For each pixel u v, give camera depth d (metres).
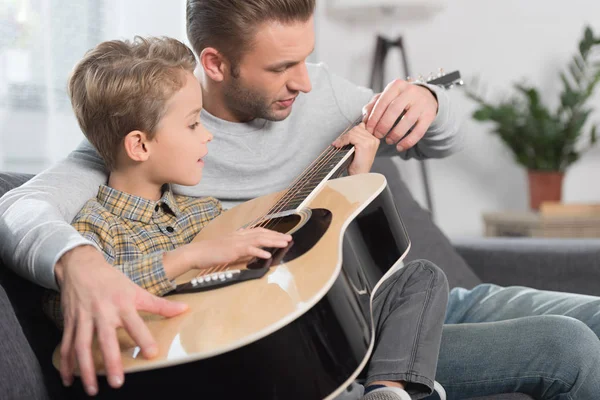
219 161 1.49
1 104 2.65
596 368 1.16
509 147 3.37
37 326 1.09
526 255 1.99
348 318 0.96
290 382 0.88
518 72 3.60
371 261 1.17
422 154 1.69
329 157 1.43
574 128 3.22
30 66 2.69
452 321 1.58
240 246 1.03
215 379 0.86
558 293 1.50
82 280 0.92
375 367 1.14
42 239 0.99
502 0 3.59
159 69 1.23
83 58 1.27
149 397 0.88
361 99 1.65
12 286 1.08
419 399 1.18
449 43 3.67
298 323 0.90
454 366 1.25
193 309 0.96
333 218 1.14
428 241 2.03
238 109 1.47
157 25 2.94
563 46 3.54
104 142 1.26
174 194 1.45
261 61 1.36
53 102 2.73
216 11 1.36
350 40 3.79
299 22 1.34
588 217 3.03
